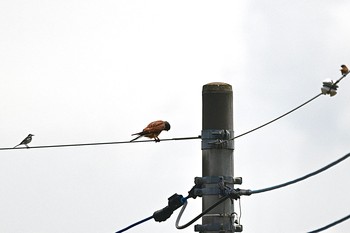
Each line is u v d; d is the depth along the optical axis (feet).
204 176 152.76
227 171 152.66
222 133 152.76
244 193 151.53
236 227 152.46
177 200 153.58
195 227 152.66
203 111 153.69
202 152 153.28
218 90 153.48
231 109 153.69
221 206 152.15
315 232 143.74
